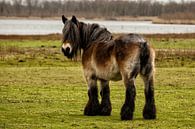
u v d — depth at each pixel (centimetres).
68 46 1453
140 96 1936
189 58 3425
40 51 3944
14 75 2603
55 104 1734
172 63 3194
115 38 1412
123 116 1373
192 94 1977
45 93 2002
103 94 1489
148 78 1345
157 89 2119
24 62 3275
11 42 4981
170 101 1794
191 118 1452
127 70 1318
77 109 1634
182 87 2181
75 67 3025
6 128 1299
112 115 1510
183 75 2598
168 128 1288
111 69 1369
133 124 1323
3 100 1812
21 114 1525
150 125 1313
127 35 1352
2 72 2727
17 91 2052
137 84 2284
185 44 4691
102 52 1399
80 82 2361
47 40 5469
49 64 3206
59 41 5269
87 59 1469
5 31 9538
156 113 1504
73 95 1956
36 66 3117
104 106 1491
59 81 2391
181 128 1294
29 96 1919
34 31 10038
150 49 1325
